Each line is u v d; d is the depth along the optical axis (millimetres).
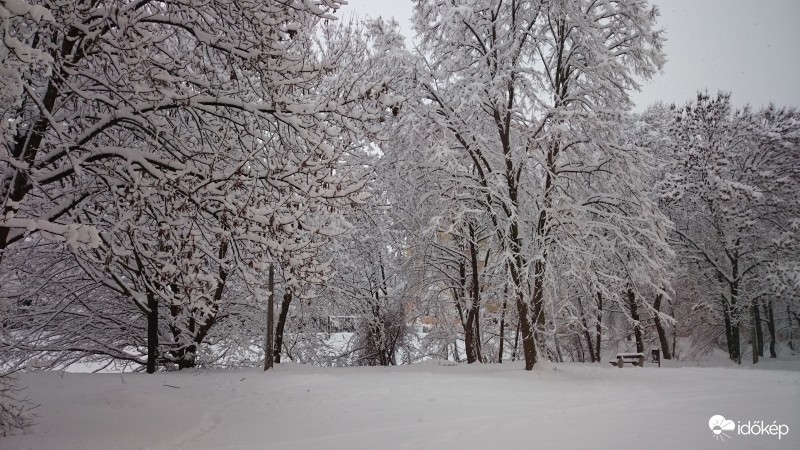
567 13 17656
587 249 17828
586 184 19000
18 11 5871
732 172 30016
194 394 11664
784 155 29859
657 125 32906
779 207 28422
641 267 17906
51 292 17500
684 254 29297
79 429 8438
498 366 18531
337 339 29719
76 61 8875
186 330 18219
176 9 9172
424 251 22703
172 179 8016
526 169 18141
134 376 14422
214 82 9969
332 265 22500
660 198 28000
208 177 8188
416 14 19531
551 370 16312
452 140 18109
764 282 28062
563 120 16797
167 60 9773
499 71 18250
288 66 8672
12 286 16734
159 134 9047
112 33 7949
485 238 22531
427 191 20438
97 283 17656
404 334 28016
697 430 6641
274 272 17688
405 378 13734
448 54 19219
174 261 8672
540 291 17891
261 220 8180
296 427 8148
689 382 12742
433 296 26562
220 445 7148
